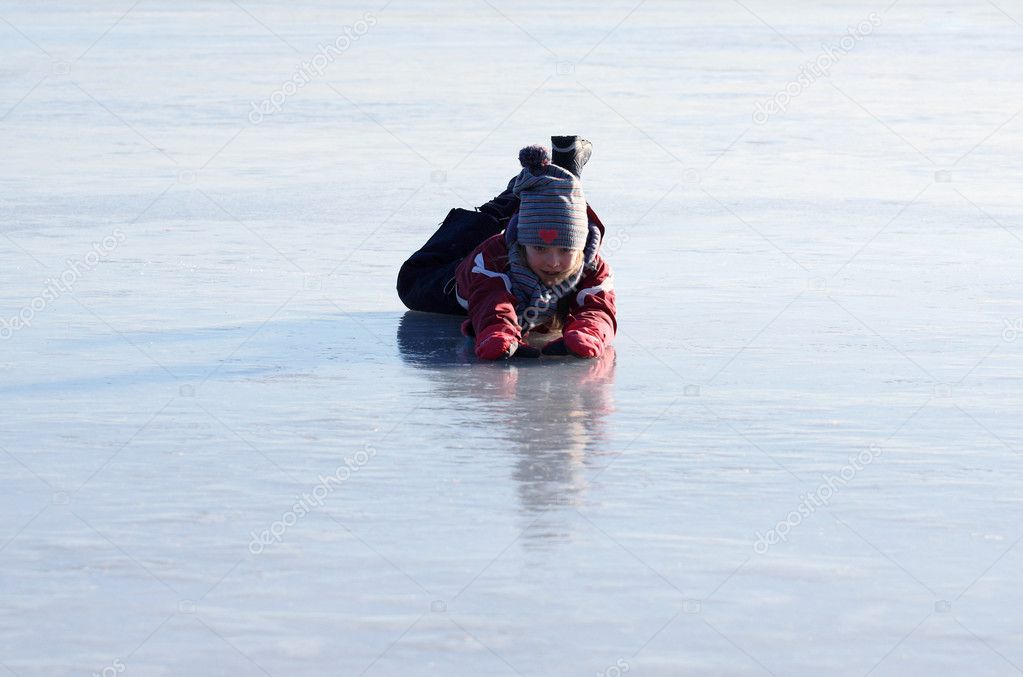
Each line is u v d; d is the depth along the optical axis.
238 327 11.40
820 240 16.22
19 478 7.15
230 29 58.78
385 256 15.05
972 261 14.77
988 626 5.36
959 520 6.54
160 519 6.51
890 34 58.38
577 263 10.95
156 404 8.77
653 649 5.13
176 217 17.61
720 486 7.05
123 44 50.31
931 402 8.87
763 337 11.07
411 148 25.06
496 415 8.53
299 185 20.53
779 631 5.29
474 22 63.78
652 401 8.91
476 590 5.66
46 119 29.30
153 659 5.05
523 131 27.84
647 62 44.94
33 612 5.45
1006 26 63.78
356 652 5.11
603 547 6.15
